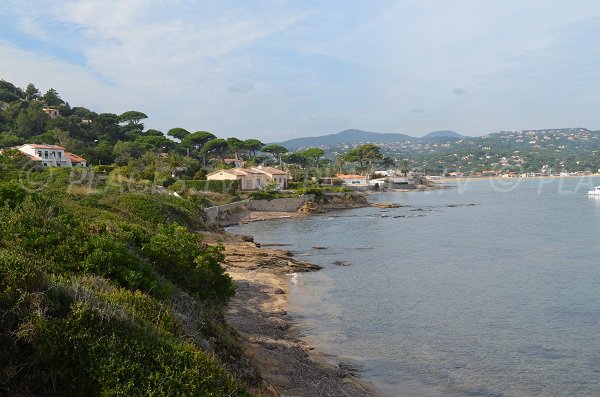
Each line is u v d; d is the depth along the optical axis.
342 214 115.00
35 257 17.03
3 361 10.52
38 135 148.50
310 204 121.06
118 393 10.60
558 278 41.94
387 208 129.38
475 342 26.58
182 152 172.38
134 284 17.67
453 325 29.47
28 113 157.38
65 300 12.53
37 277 12.42
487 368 23.17
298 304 34.25
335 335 27.77
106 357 11.18
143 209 49.28
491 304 34.00
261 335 26.33
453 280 41.91
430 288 39.00
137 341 12.03
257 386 17.00
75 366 11.03
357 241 67.88
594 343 26.14
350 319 30.75
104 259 18.02
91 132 165.88
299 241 69.12
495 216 103.38
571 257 52.47
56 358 10.91
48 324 11.22
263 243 67.44
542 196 168.88
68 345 11.09
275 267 46.38
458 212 114.88
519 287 38.88
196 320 17.58
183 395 10.98
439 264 49.66
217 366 12.85
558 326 29.00
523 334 27.75
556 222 89.38
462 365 23.55
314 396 18.88
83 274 16.89
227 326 23.44
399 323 29.94
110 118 175.12
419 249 59.81
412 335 27.77
